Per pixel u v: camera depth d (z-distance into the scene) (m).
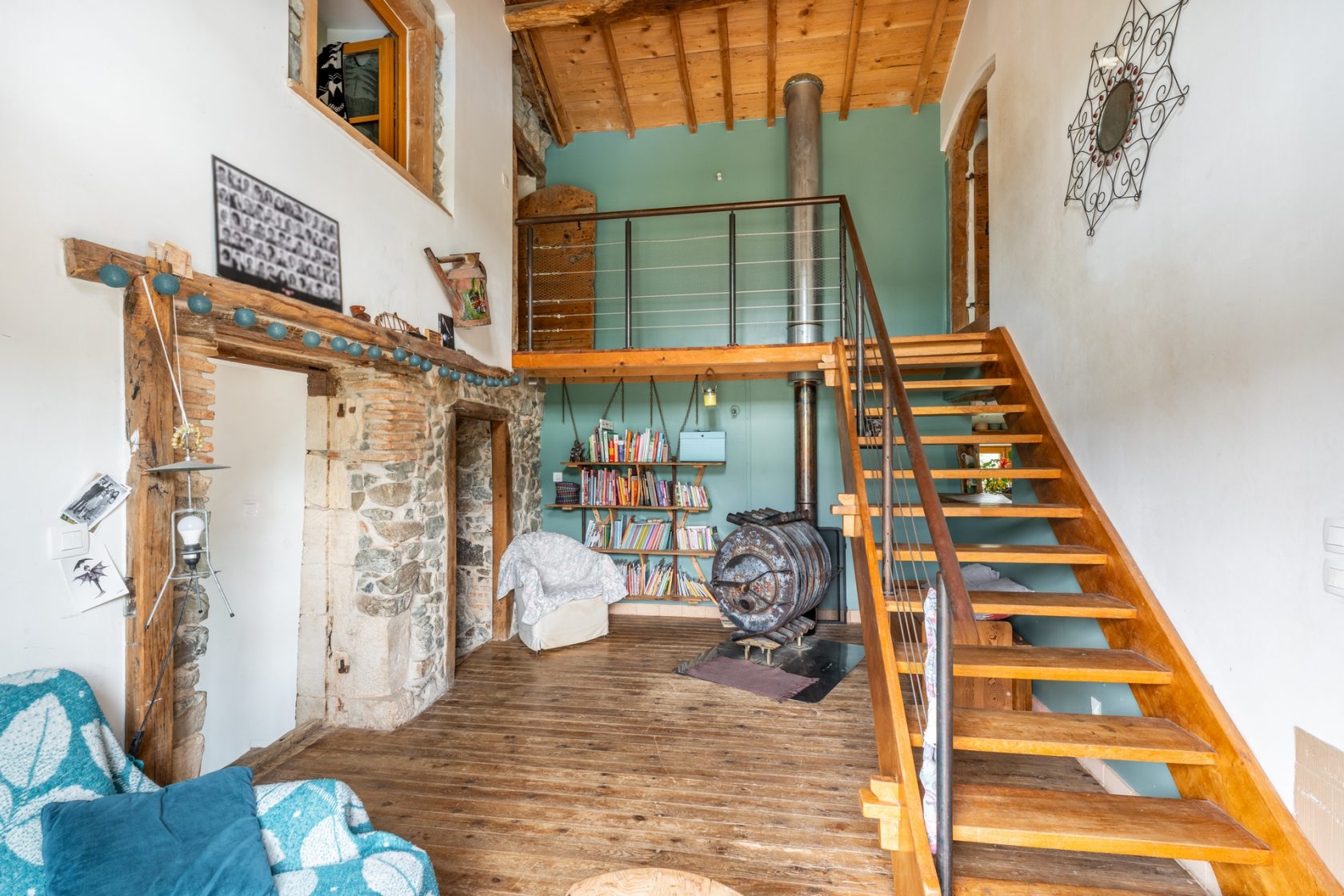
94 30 1.85
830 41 5.32
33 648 1.67
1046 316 3.46
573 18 4.80
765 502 5.89
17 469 1.65
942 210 5.71
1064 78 3.24
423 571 3.79
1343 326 1.55
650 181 6.16
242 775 1.80
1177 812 1.90
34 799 1.46
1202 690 2.04
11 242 1.64
